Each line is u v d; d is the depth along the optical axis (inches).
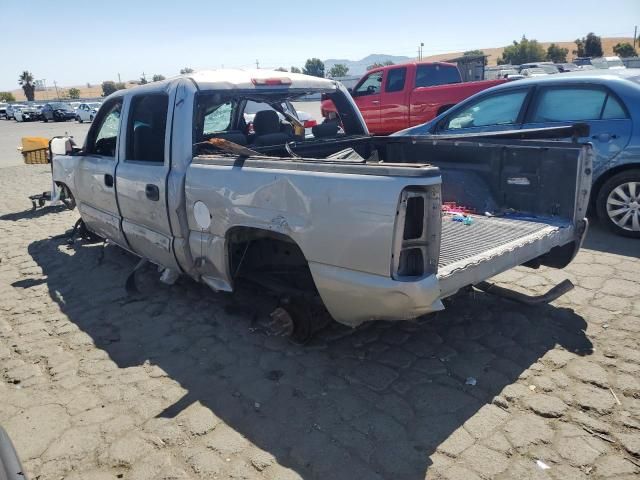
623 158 219.8
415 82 447.5
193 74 160.7
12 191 420.5
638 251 209.2
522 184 162.6
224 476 98.1
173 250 157.6
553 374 126.8
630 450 100.6
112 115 196.7
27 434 112.2
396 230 103.7
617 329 147.4
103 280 202.4
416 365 133.6
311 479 96.7
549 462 98.6
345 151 156.4
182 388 127.5
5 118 2144.4
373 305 111.7
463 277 115.2
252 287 160.2
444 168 181.2
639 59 1239.5
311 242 117.0
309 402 119.7
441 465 98.7
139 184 165.3
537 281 183.6
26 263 229.0
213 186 137.8
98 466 102.3
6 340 156.5
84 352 147.3
